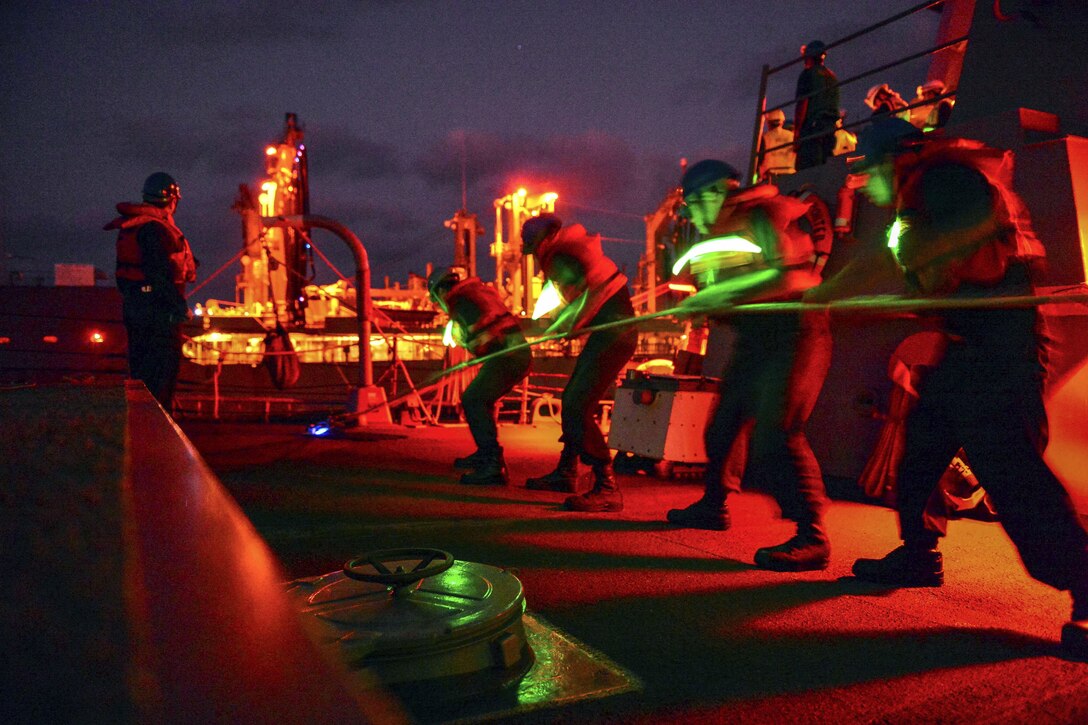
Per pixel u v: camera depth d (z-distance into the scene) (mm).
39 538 441
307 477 5926
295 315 17922
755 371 3855
